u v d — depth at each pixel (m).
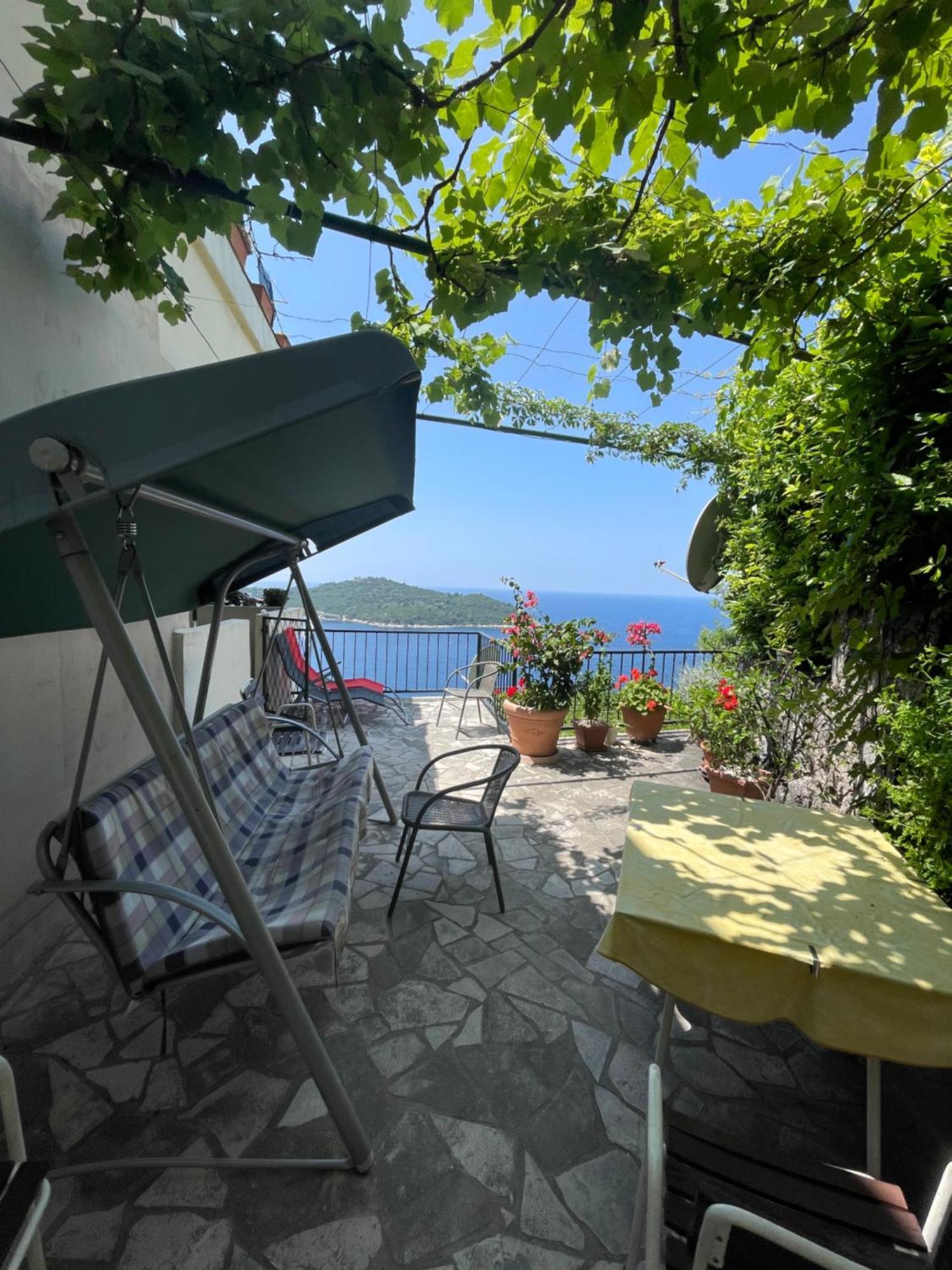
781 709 3.24
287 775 3.06
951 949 1.32
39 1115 1.51
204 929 1.75
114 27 1.16
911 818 2.03
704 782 4.20
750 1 1.09
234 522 1.76
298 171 1.40
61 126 1.39
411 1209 1.30
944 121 1.27
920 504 1.97
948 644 2.18
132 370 2.79
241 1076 1.64
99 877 1.44
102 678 1.36
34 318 2.05
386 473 2.00
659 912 1.41
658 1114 0.87
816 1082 1.73
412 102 1.33
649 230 1.82
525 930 2.38
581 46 1.17
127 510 1.16
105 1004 1.91
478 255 1.88
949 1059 1.16
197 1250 1.21
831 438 2.37
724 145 1.32
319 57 1.20
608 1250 1.24
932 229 1.88
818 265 1.88
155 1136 1.46
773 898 1.50
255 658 5.18
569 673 4.64
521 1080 1.66
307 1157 1.41
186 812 1.20
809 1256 0.70
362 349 0.93
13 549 1.21
